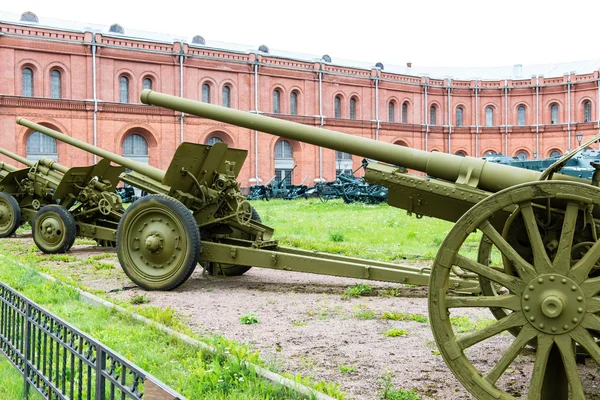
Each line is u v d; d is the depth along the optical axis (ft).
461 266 12.26
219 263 30.76
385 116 169.07
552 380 12.48
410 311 23.18
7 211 50.62
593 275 13.30
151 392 9.16
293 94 155.63
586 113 168.45
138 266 27.48
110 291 26.99
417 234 52.85
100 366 10.96
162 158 133.90
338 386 14.30
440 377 15.38
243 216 29.45
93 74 124.98
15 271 30.91
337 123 159.12
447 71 202.39
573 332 11.41
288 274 32.63
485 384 12.01
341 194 111.96
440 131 175.42
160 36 154.40
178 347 17.38
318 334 19.66
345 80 161.79
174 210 26.73
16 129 116.57
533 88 173.37
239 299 25.50
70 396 12.04
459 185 15.94
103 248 44.75
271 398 13.46
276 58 149.48
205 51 139.03
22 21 131.03
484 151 176.35
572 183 11.37
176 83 135.54
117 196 41.42
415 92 173.68
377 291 27.25
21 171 50.90
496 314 16.81
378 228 58.90
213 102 140.87
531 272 11.73
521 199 11.74
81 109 123.34
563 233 11.52
